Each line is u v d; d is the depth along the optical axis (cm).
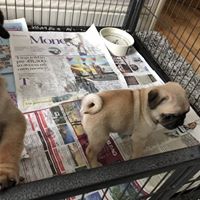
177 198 42
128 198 39
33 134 45
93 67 60
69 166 43
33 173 41
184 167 25
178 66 67
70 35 65
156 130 51
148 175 23
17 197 19
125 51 65
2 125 32
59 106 50
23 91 51
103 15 72
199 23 88
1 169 26
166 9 88
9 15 65
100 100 40
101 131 41
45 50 60
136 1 67
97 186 21
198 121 54
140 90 44
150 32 75
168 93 41
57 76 55
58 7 67
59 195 20
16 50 57
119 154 46
